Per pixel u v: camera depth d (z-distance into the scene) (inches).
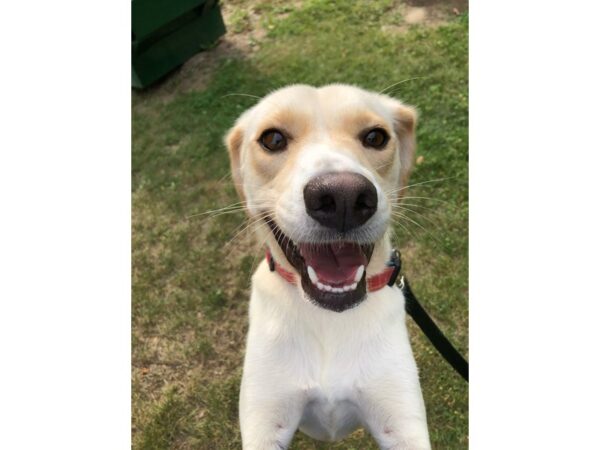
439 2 39.4
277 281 13.3
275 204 11.3
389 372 12.8
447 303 20.0
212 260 23.6
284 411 12.9
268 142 12.1
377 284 13.0
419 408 12.7
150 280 23.2
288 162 11.4
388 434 12.9
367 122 12.0
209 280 22.7
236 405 18.2
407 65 32.8
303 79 34.4
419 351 18.6
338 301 10.8
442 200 22.5
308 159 10.6
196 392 18.7
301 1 45.0
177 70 39.9
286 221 10.3
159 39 37.5
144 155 31.8
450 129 27.1
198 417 18.1
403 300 14.1
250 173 12.8
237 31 42.8
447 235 22.4
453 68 31.6
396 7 40.0
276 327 13.0
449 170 24.8
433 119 28.0
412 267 21.6
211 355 19.9
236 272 22.9
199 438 17.5
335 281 10.8
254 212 13.1
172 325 21.1
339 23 39.9
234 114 33.4
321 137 11.6
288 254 11.9
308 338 12.9
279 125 11.9
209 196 27.5
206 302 21.7
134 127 34.9
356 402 13.0
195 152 30.9
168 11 36.5
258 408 12.7
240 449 17.2
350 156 10.7
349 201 9.4
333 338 12.9
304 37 39.4
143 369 19.8
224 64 38.6
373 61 34.1
